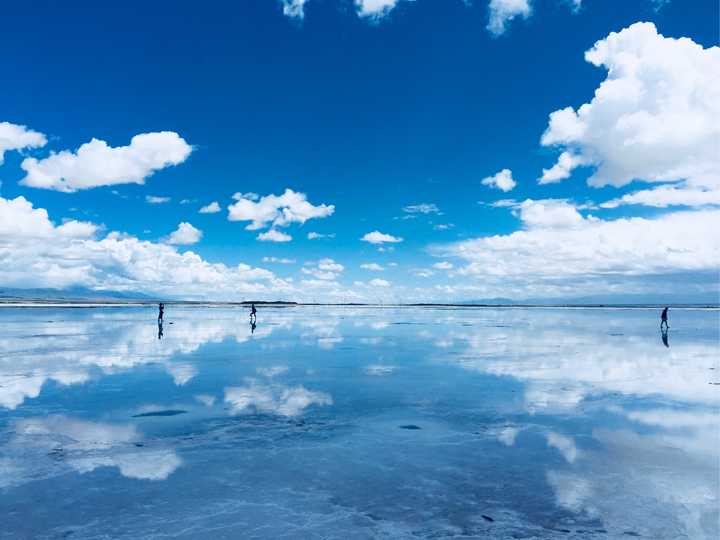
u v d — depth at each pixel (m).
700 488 6.64
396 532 5.45
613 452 8.10
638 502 6.20
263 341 27.36
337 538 5.31
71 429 9.44
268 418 10.29
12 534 5.37
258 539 5.28
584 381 14.67
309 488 6.64
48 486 6.71
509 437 8.97
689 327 45.47
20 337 29.14
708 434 9.14
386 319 60.69
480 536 5.36
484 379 14.98
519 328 42.78
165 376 15.31
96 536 5.33
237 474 7.16
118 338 28.73
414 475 7.11
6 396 12.37
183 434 9.12
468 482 6.84
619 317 77.19
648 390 13.34
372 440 8.77
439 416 10.48
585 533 5.42
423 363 18.42
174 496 6.38
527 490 6.57
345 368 17.08
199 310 99.25
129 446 8.43
